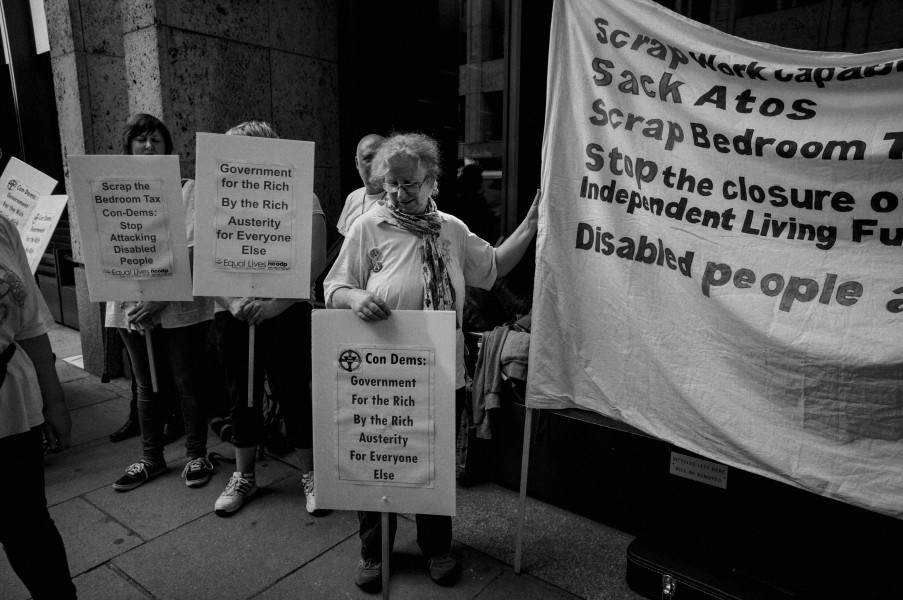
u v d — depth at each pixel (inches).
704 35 82.2
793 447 78.7
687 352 86.0
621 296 91.0
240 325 114.3
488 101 155.4
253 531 114.7
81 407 175.2
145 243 111.8
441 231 87.0
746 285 81.5
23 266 76.4
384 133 182.9
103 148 194.7
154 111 156.6
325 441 77.2
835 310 75.9
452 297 85.3
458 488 129.5
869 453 74.5
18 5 285.1
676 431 88.2
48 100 300.4
